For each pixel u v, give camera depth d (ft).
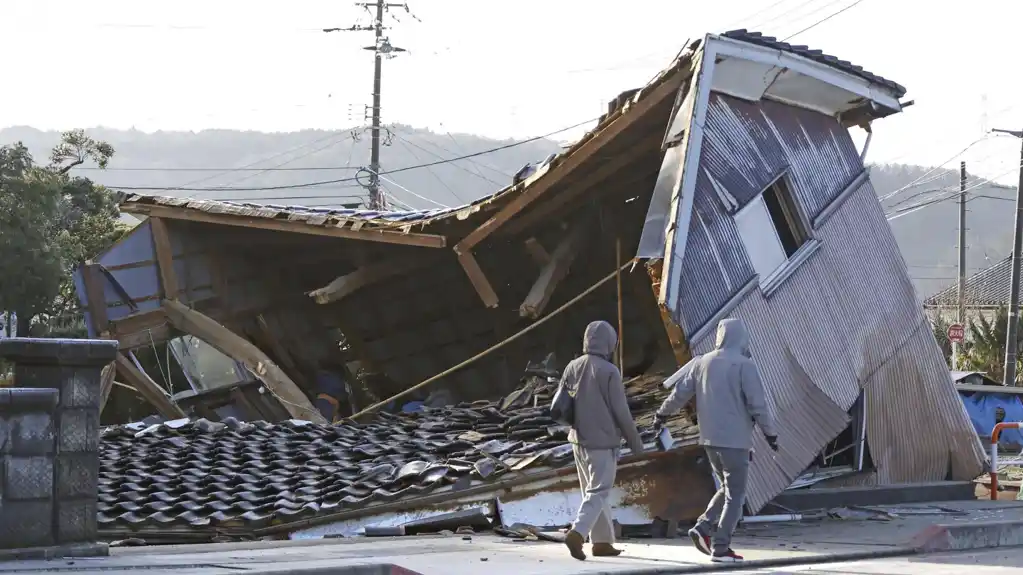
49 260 142.92
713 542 39.04
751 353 56.03
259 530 51.24
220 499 54.70
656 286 53.52
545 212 75.61
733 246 56.90
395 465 56.39
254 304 95.20
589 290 72.38
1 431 32.65
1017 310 156.15
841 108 68.54
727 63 58.80
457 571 33.17
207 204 88.02
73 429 34.06
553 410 39.73
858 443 65.31
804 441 57.47
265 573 28.86
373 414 90.79
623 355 81.30
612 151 68.59
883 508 62.18
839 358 62.54
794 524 55.11
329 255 92.38
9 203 140.67
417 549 39.99
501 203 74.54
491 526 49.83
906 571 37.63
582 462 39.58
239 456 63.26
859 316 65.36
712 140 57.98
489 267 84.84
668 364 76.89
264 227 85.71
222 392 93.66
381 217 86.02
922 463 69.51
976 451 71.46
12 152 144.05
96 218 178.40
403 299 92.32
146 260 90.27
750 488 53.36
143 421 76.79
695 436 50.42
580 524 37.88
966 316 231.09
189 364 95.50
